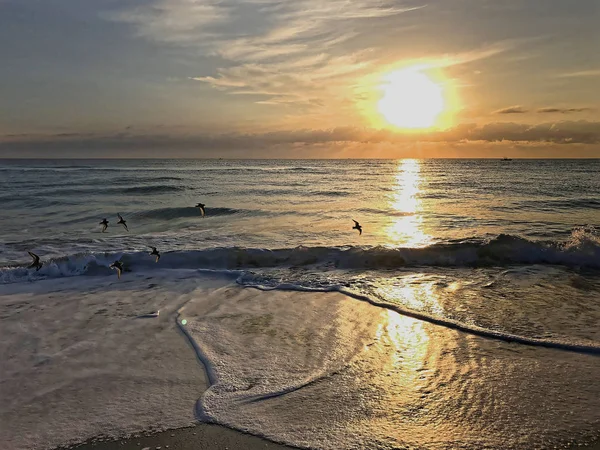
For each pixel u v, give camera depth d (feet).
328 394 17.16
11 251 42.55
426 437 14.58
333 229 53.67
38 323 24.89
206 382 18.22
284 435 14.73
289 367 19.30
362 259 38.32
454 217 63.41
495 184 130.72
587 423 15.21
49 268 35.73
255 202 83.05
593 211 69.67
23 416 15.93
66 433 14.96
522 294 29.30
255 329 23.62
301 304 27.66
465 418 15.60
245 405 16.44
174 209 69.00
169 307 27.43
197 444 14.35
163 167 270.05
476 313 25.64
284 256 38.93
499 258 38.73
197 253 38.78
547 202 81.20
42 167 252.01
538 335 22.39
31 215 67.21
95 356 20.61
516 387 17.58
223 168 257.55
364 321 24.63
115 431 15.05
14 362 20.03
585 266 36.94
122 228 56.34
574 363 19.52
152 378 18.54
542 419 15.48
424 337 22.41
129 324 24.58
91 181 132.16
